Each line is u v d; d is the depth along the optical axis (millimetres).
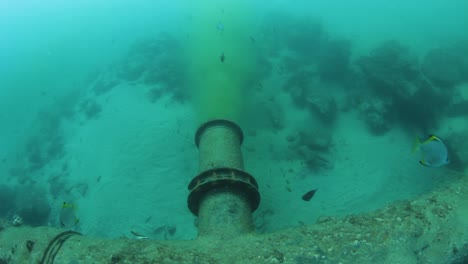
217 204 5523
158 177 11867
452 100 13508
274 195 10688
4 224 5324
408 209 4523
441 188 4977
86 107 17625
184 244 4543
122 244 4379
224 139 7156
